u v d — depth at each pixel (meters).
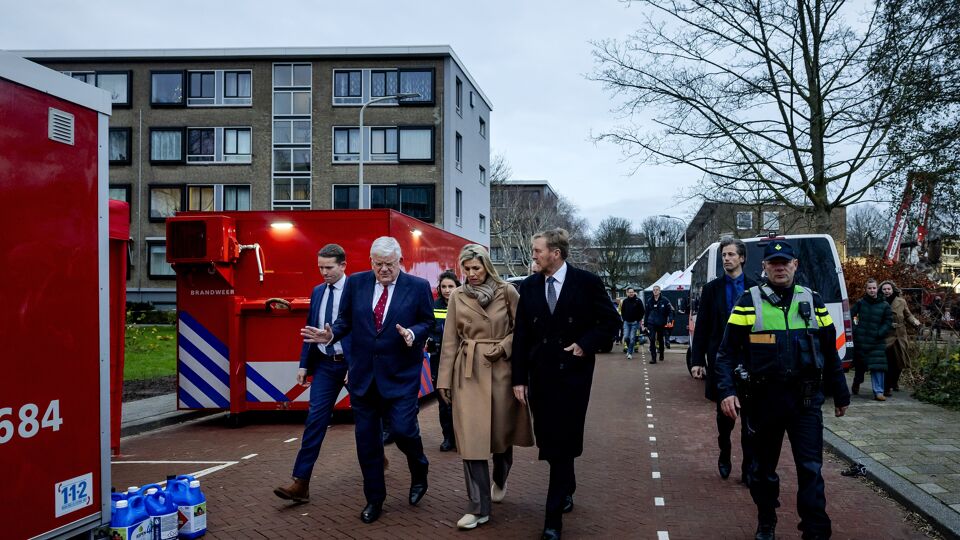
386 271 5.02
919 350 11.03
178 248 8.52
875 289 9.88
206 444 7.78
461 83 36.47
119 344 7.02
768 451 4.25
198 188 35.62
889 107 14.17
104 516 3.79
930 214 13.50
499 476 5.26
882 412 8.75
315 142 34.94
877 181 14.84
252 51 34.94
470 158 38.31
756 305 4.23
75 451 3.58
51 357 3.44
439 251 11.41
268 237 8.88
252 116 35.28
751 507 5.12
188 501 4.46
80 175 3.65
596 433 8.24
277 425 8.98
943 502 4.86
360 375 4.96
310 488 5.73
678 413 9.77
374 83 34.78
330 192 34.91
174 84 35.66
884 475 5.62
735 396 4.29
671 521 4.80
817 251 10.27
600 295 4.52
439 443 7.67
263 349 8.91
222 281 8.85
